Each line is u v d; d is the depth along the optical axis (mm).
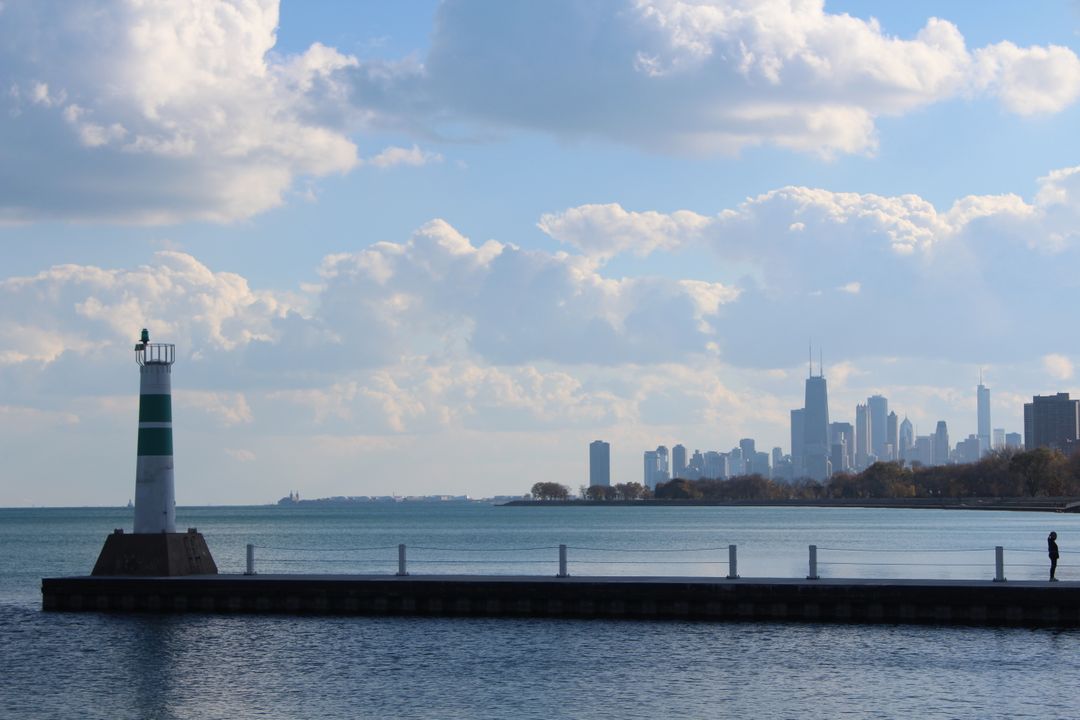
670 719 48719
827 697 52094
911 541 188000
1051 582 70500
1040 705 50531
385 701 52094
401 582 73312
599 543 192250
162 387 78312
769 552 153750
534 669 57938
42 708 51406
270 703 51938
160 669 58875
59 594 76000
